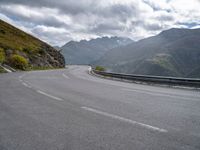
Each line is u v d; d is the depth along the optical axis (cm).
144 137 430
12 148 372
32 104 751
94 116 592
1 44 4900
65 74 2838
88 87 1345
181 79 1609
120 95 1025
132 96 1004
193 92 1252
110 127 494
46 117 576
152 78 1859
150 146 383
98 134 445
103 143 395
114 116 594
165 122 545
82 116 590
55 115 599
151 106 759
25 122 529
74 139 415
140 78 1998
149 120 561
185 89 1431
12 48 4978
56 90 1140
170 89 1412
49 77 2147
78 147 375
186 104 826
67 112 636
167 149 371
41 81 1656
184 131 473
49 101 813
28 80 1703
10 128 482
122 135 440
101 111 654
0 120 546
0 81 1565
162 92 1219
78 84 1524
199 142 407
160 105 786
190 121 559
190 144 396
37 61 5450
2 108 682
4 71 3100
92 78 2298
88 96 958
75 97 919
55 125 505
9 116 585
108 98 916
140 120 559
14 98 868
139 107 732
